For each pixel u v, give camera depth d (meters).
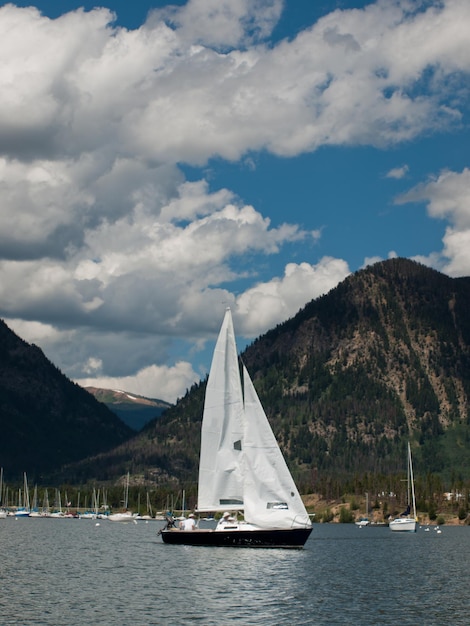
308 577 84.81
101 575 86.94
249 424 104.06
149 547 133.75
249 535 105.81
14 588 75.56
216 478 104.25
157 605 66.50
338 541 177.38
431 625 59.09
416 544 166.12
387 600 70.75
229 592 73.62
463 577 91.19
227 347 105.56
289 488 104.06
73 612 62.69
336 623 59.62
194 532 112.56
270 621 60.25
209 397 105.38
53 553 121.50
